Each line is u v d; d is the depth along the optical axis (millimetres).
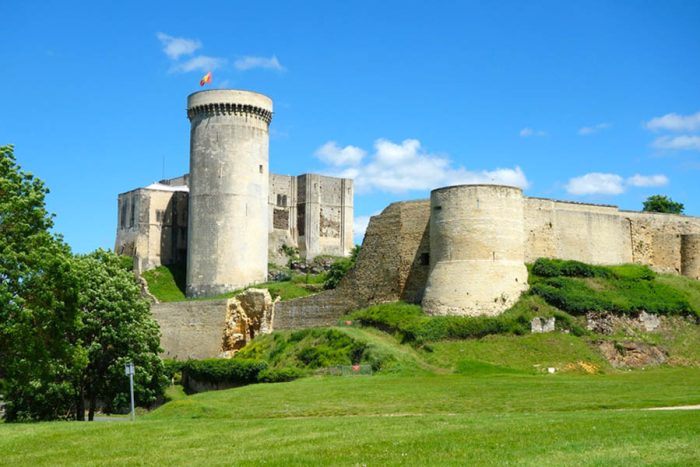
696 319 62250
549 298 60375
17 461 27594
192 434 30797
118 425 34750
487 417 32625
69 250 46688
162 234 99000
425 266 66188
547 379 46688
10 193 42406
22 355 41094
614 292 62906
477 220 60750
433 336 58375
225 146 87750
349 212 116000
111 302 52094
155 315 79062
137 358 52250
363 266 69750
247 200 87750
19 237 42094
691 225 73688
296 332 65500
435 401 40375
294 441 27828
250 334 75062
